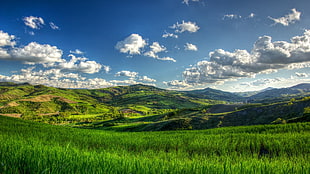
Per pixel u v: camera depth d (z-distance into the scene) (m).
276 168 4.60
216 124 59.06
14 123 22.80
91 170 3.49
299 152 8.70
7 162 3.56
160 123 63.94
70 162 3.85
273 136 13.40
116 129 74.88
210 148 10.59
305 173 4.27
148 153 8.98
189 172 4.00
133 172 3.57
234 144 10.97
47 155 4.34
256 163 5.39
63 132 18.66
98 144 11.87
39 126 23.17
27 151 4.57
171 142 12.91
